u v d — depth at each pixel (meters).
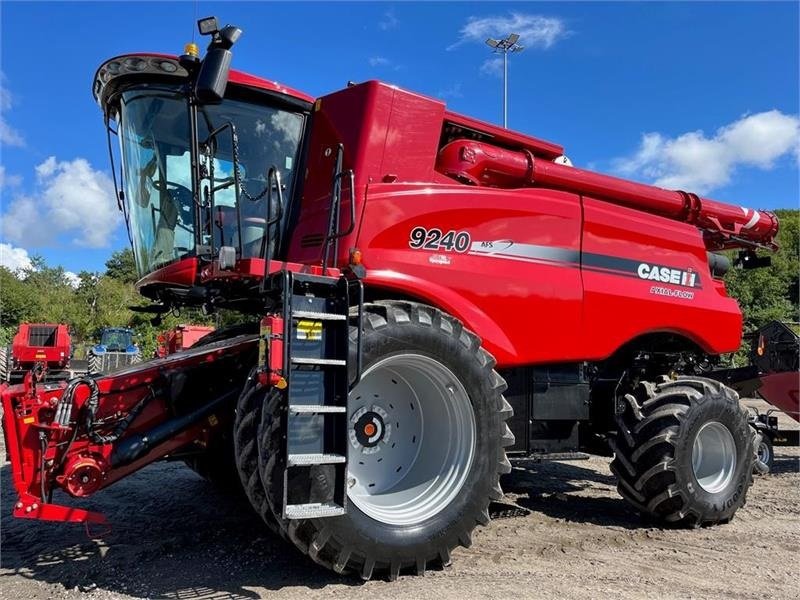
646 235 5.70
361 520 3.56
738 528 5.20
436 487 3.96
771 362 8.33
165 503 5.45
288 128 4.68
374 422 4.05
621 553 4.43
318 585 3.59
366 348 3.62
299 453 3.33
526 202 4.96
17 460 3.52
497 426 4.06
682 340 6.14
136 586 3.58
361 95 4.48
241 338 4.47
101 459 3.72
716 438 5.42
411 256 4.36
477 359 4.02
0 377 17.58
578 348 5.09
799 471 8.07
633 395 5.55
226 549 4.20
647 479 5.02
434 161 4.74
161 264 4.70
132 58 4.36
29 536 4.47
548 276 4.99
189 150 4.48
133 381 3.89
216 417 4.16
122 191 5.12
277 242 4.59
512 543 4.52
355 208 4.20
